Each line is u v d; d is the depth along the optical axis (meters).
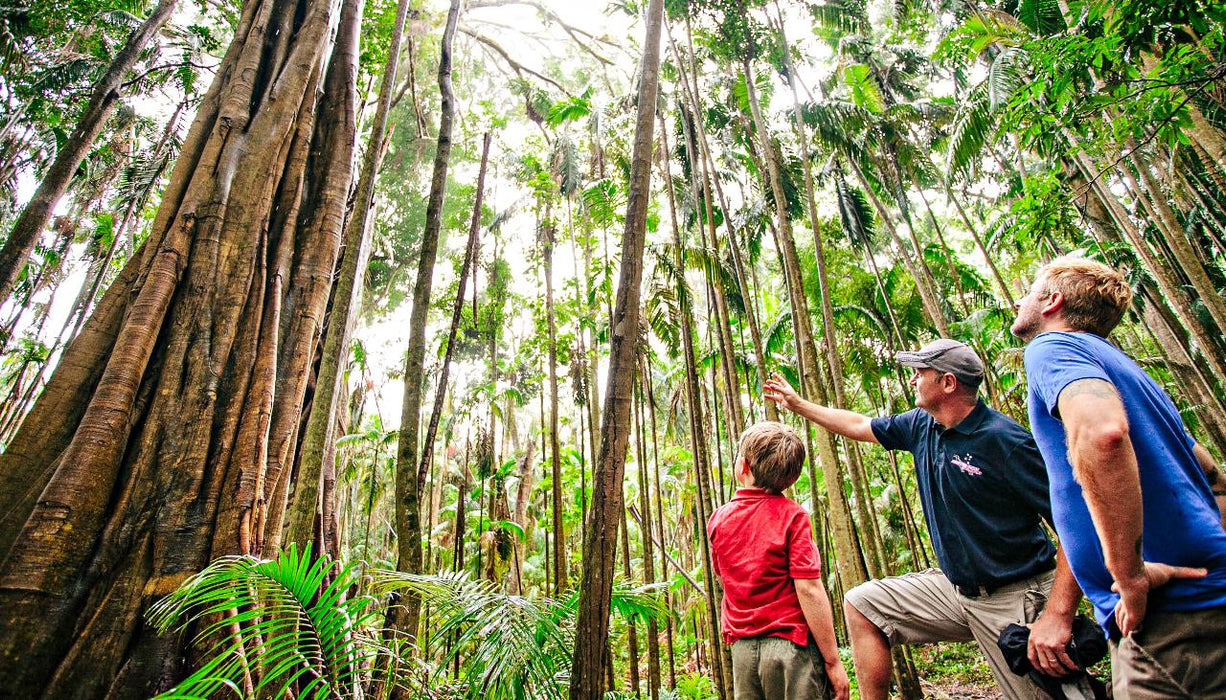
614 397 2.08
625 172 9.55
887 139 9.54
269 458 2.58
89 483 2.05
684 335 6.45
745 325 13.45
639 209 2.32
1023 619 1.80
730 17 7.47
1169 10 2.79
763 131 7.18
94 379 2.40
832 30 9.50
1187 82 2.97
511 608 2.55
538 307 10.27
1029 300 1.70
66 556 1.93
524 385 12.98
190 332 2.49
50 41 11.27
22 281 14.42
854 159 9.75
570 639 2.84
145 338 2.37
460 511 7.31
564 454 13.66
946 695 9.57
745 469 2.16
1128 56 3.23
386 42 9.41
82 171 12.94
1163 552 1.26
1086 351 1.40
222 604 1.87
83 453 2.09
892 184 9.99
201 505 2.21
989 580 1.87
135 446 2.23
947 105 9.68
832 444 5.60
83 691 1.80
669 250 6.62
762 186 8.72
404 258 17.83
